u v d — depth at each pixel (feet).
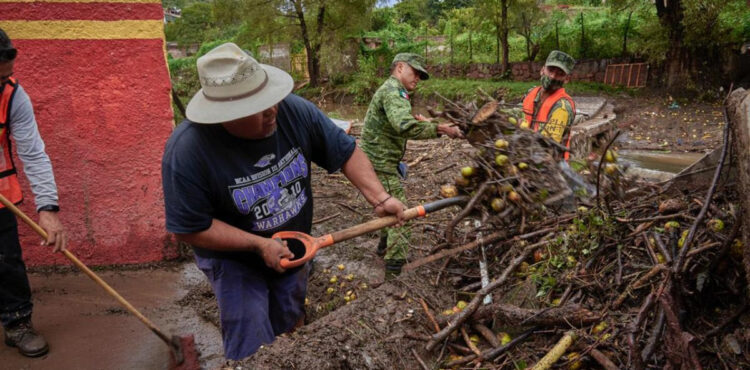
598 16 78.33
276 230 9.33
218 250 8.91
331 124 9.68
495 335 9.69
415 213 9.73
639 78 57.52
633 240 10.24
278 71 8.35
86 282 14.99
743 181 7.14
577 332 8.70
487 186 10.11
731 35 52.42
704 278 8.70
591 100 48.08
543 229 11.13
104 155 15.49
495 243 11.57
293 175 9.21
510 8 65.92
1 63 9.77
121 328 12.55
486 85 62.64
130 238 16.07
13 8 14.19
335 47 77.92
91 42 14.78
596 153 10.46
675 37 54.34
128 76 15.16
